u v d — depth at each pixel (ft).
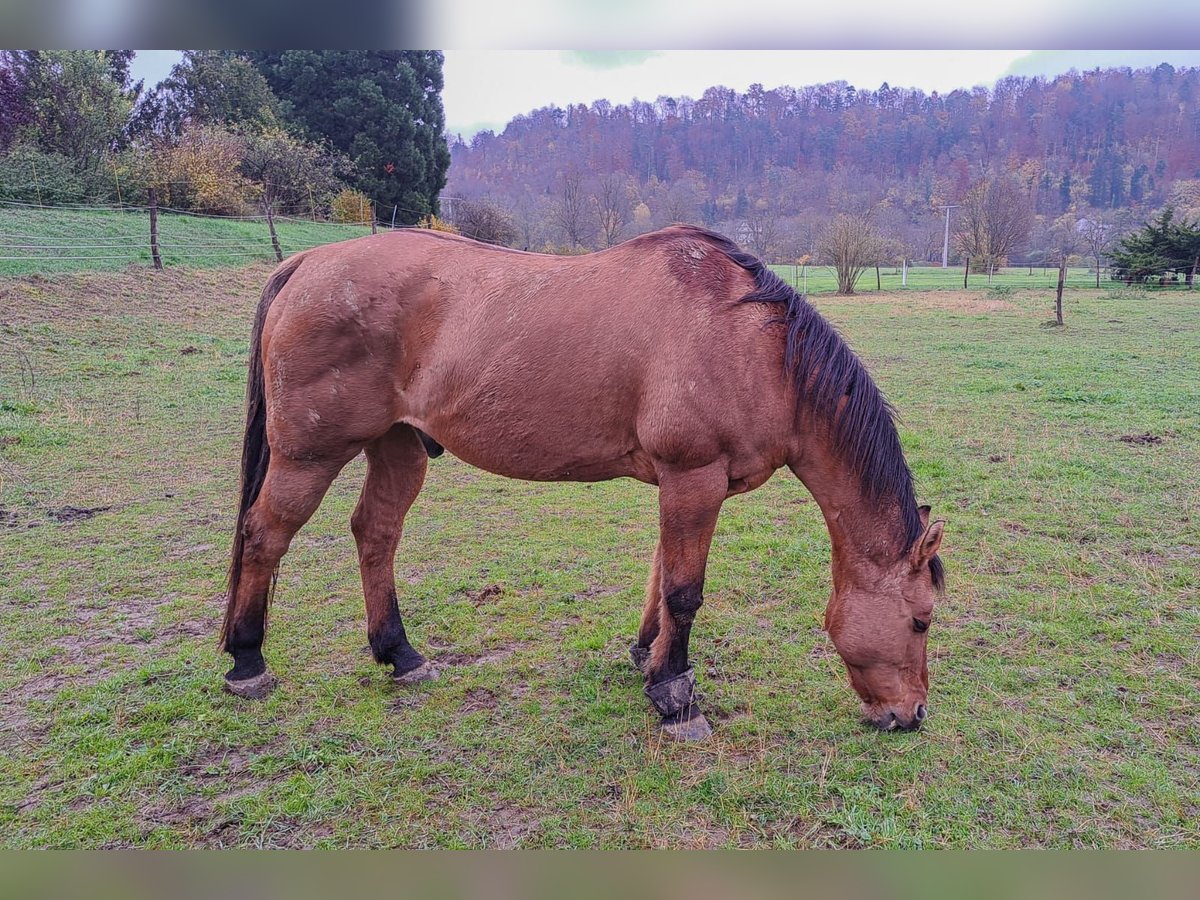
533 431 9.82
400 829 8.36
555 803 8.75
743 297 9.61
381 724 10.31
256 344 10.95
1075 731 9.81
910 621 9.51
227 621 10.95
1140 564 14.79
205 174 79.00
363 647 12.54
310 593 14.64
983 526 17.11
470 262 10.28
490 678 11.55
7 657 11.98
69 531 17.71
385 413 10.45
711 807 8.64
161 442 25.57
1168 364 36.76
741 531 17.69
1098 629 12.41
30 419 26.86
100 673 11.56
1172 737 9.66
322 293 10.14
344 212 98.58
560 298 9.74
